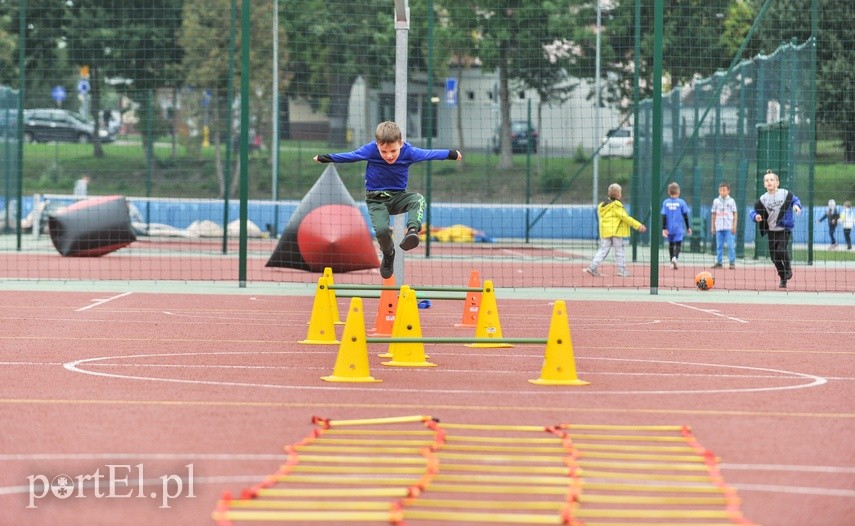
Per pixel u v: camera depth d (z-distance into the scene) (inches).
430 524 315.9
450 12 2426.2
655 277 1162.6
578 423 473.7
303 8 2647.6
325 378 585.3
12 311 930.1
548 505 335.9
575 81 2532.0
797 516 331.0
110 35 2780.5
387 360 674.2
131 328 820.6
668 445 425.7
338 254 1366.9
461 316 947.3
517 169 2468.0
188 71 2787.9
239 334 791.7
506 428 451.5
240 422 465.4
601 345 757.9
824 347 758.5
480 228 2314.2
